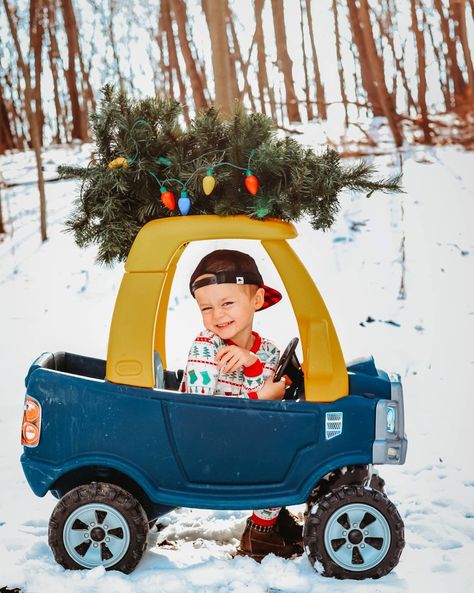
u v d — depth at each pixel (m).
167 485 2.41
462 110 9.43
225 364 2.51
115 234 2.48
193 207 2.52
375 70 8.88
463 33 9.54
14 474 3.50
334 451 2.40
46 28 10.45
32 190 9.23
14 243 7.98
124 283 2.41
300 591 2.30
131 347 2.39
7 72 10.85
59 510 2.38
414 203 7.72
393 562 2.36
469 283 6.40
